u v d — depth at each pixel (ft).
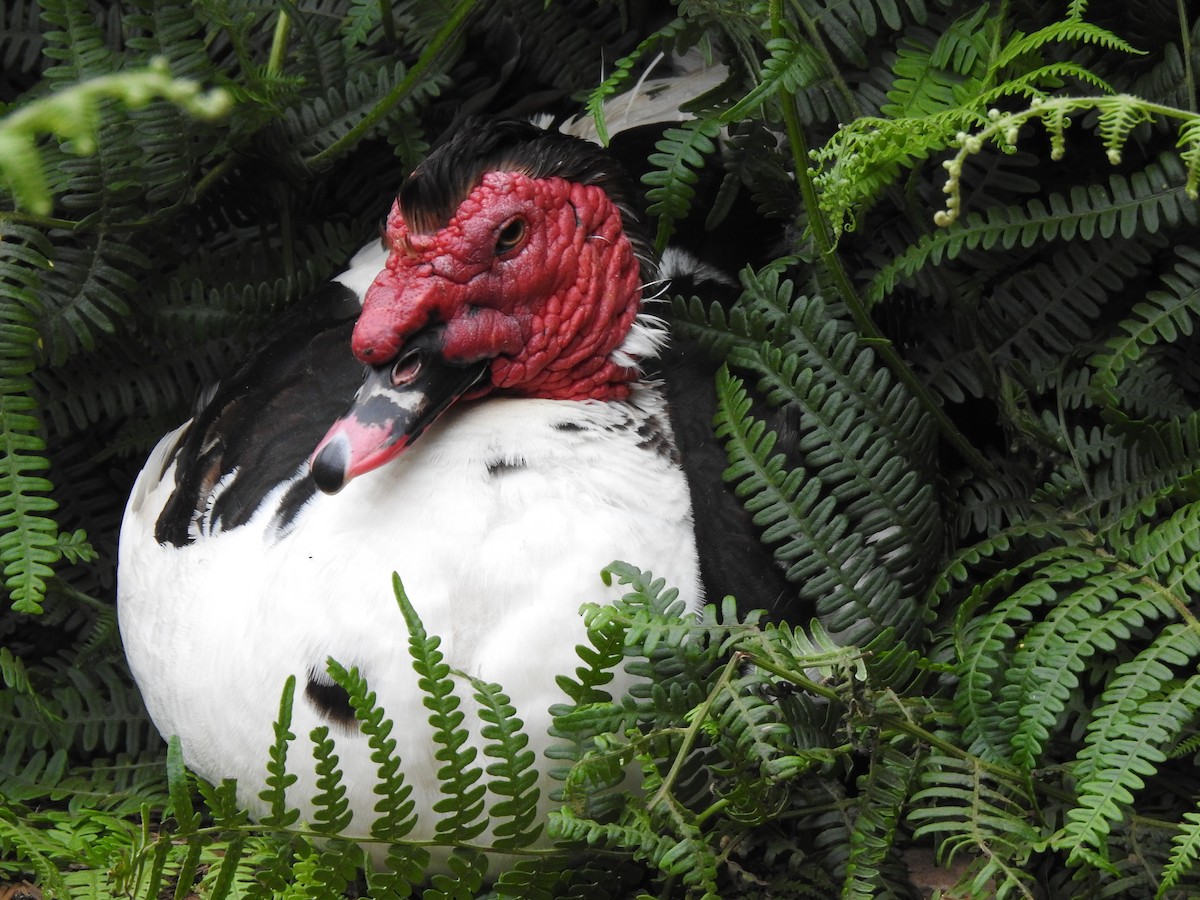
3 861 11.59
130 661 12.59
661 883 11.39
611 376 12.04
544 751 10.30
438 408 11.13
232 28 13.37
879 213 13.87
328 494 10.83
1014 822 10.25
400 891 10.23
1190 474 11.62
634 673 10.32
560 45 16.06
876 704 10.51
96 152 12.84
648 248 12.54
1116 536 11.93
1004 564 12.87
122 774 13.25
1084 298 13.20
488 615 10.59
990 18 12.92
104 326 13.32
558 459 11.04
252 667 10.82
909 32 13.39
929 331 13.56
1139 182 12.39
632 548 10.93
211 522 11.81
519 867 10.48
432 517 10.69
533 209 11.34
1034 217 12.51
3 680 14.11
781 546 11.63
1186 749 11.01
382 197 15.97
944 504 12.98
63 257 13.19
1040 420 13.24
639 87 15.17
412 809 9.93
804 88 12.78
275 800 9.55
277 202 15.03
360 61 15.03
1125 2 13.39
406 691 10.42
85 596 14.06
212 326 14.51
